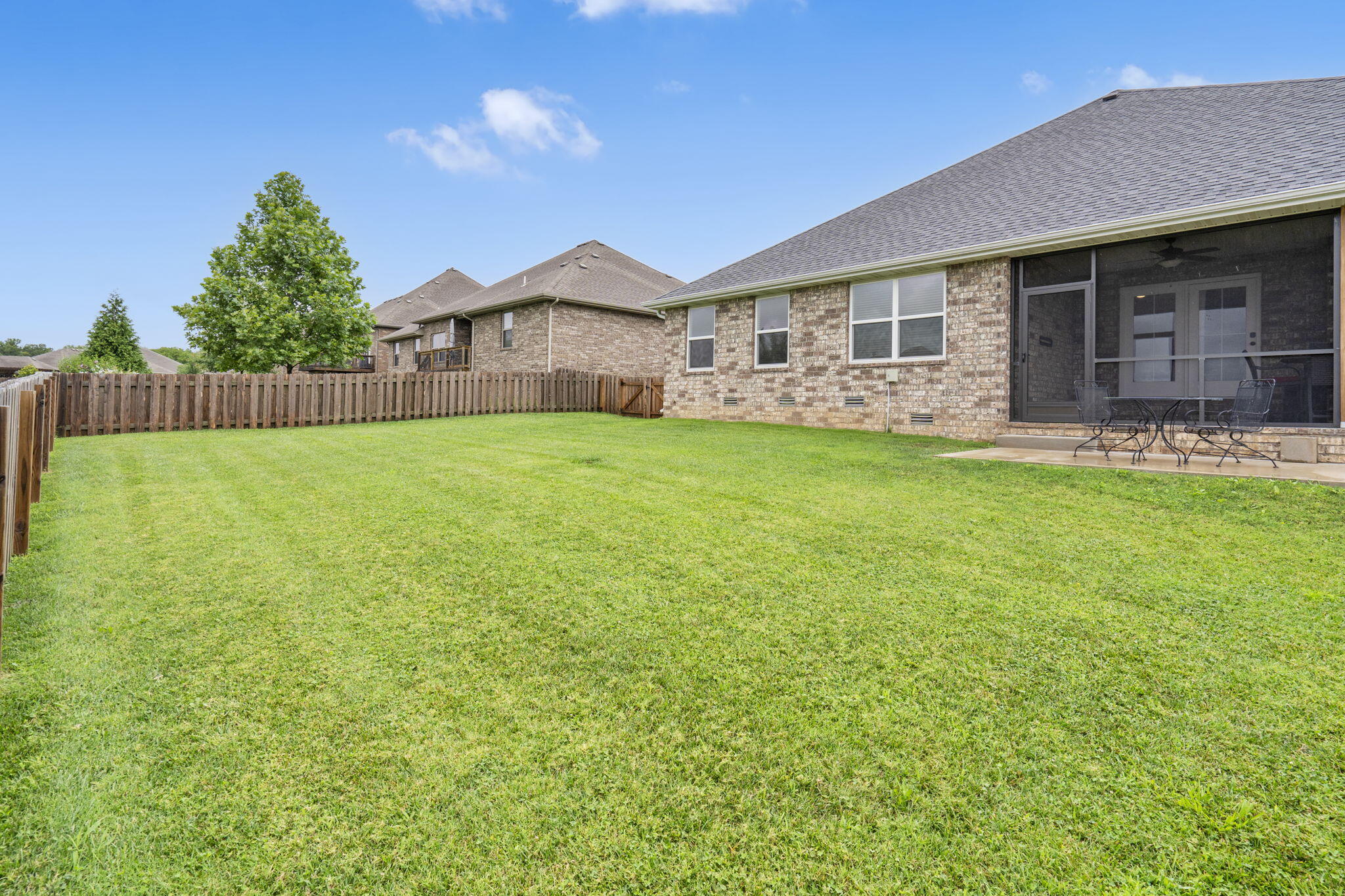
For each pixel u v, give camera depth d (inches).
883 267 450.9
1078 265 385.1
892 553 168.9
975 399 422.3
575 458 323.0
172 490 252.2
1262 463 285.6
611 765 87.0
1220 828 74.4
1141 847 72.3
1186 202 335.9
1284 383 344.8
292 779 84.7
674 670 111.2
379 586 149.9
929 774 84.5
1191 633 121.6
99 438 447.2
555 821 77.5
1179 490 228.7
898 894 67.0
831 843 73.8
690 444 377.4
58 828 75.5
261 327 836.0
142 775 85.0
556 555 169.6
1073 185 429.7
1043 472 267.1
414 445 383.9
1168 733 91.9
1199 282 375.9
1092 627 125.1
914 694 102.7
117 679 108.2
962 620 128.7
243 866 70.9
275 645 120.7
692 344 617.3
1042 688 104.1
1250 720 94.3
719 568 158.9
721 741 91.8
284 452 357.1
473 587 148.6
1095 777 83.5
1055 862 70.6
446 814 78.6
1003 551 170.1
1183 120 445.1
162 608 137.3
